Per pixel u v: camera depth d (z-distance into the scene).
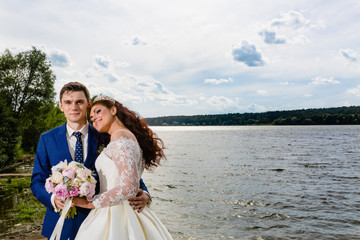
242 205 11.97
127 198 2.31
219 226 9.24
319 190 15.16
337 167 24.47
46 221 2.65
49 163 2.72
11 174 17.58
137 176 2.35
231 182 17.42
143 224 2.55
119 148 2.35
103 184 2.49
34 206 9.90
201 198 13.14
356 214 10.84
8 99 31.14
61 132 2.76
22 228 7.55
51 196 2.42
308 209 11.50
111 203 2.28
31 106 32.69
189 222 9.55
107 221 2.43
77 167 2.37
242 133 110.69
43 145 2.72
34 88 32.91
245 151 39.84
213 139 73.38
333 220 10.12
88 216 2.54
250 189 15.32
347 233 8.84
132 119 2.67
